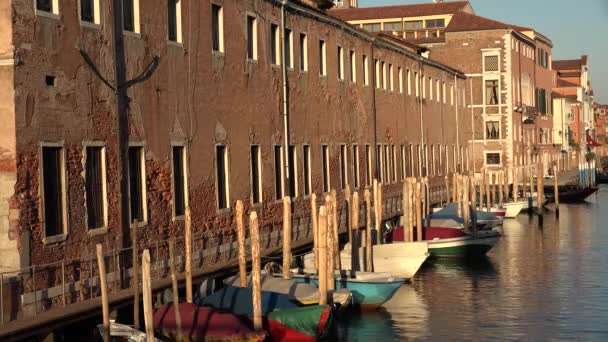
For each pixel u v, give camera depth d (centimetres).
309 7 3247
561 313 2484
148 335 1559
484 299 2706
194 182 2350
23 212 1697
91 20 1925
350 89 3781
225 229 2520
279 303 2073
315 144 3325
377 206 3088
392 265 2878
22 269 1678
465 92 6481
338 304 2284
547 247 4006
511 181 6744
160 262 2145
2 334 1470
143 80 2109
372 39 4069
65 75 1820
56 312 1661
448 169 5794
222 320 1844
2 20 1675
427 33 7775
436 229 3506
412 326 2316
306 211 3191
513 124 6844
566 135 9525
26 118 1709
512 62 6844
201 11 2422
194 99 2367
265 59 2864
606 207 6141
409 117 4812
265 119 2848
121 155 2005
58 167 1809
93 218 1911
